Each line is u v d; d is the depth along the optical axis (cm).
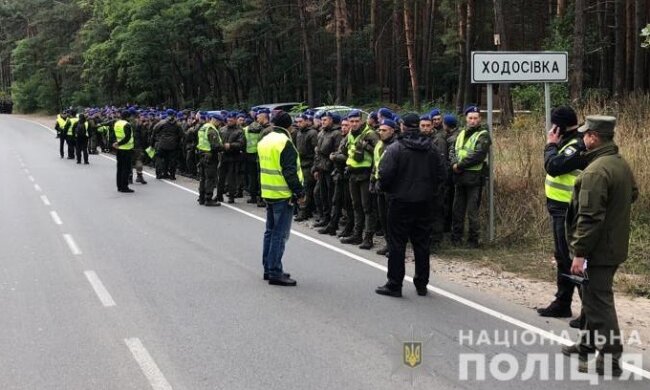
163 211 1319
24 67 6794
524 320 628
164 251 939
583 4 2020
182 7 3800
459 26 2875
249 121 1620
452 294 719
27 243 998
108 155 2703
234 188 1444
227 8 3447
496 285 761
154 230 1108
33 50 6706
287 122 759
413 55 2897
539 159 1088
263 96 3806
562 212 627
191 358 524
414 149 697
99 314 640
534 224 991
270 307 665
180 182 1819
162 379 482
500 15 2130
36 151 2897
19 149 3008
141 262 868
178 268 835
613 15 2630
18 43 6919
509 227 996
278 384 473
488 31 3428
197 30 3881
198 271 820
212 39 3788
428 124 913
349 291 730
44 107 6800
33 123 5284
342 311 653
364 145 949
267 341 564
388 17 3925
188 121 1962
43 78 6694
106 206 1384
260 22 3350
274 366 507
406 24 2888
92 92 5656
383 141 883
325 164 1097
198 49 4016
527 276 804
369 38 3666
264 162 757
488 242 959
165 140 1852
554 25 2522
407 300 695
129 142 1592
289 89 3825
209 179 1391
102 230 1108
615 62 2228
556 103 1969
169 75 4362
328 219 1120
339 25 3045
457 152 937
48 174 2011
